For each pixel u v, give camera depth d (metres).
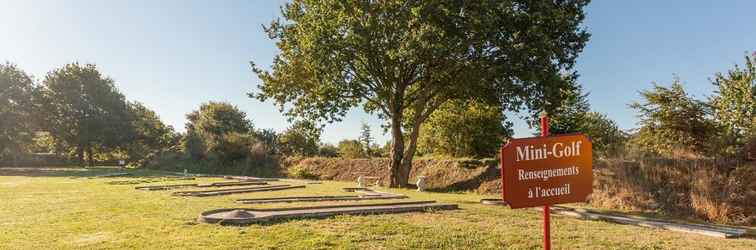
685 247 7.32
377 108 26.61
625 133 24.31
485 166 22.48
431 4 18.62
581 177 4.89
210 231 8.13
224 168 39.41
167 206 11.97
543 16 18.64
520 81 20.02
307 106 23.70
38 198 14.49
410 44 18.03
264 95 24.11
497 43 19.09
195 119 65.19
